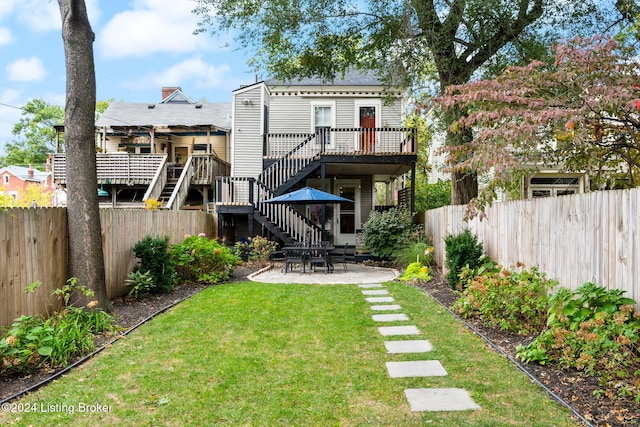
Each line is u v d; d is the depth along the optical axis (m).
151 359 4.48
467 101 5.69
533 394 3.54
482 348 4.82
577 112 4.63
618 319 3.53
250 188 13.70
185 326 5.78
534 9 10.36
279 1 11.34
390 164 14.45
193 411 3.33
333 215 17.59
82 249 5.90
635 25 7.30
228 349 4.83
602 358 3.69
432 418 3.19
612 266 4.26
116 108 23.36
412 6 10.53
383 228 13.41
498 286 5.48
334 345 5.02
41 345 4.17
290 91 16.84
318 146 16.05
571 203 5.04
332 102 16.81
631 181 5.88
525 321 5.34
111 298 7.29
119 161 17.84
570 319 4.18
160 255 7.99
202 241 9.82
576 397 3.40
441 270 10.59
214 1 11.57
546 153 6.19
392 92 12.77
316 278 10.51
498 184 5.50
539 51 9.88
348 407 3.41
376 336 5.38
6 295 4.68
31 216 5.20
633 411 3.09
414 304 7.23
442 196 18.30
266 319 6.20
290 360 4.50
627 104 4.64
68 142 5.95
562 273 5.24
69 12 5.84
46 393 3.63
